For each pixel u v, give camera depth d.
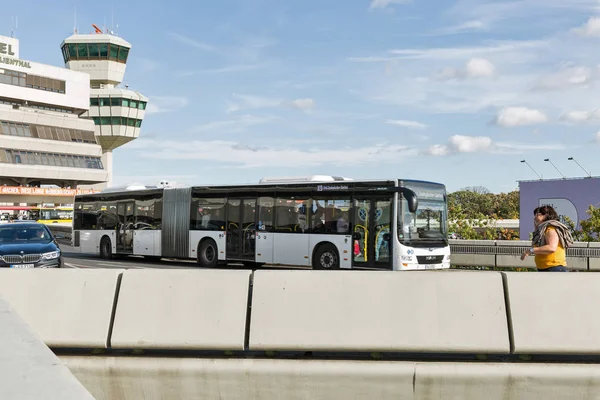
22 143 94.25
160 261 27.78
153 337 6.41
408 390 5.94
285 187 21.25
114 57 121.25
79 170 100.81
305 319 6.32
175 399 6.20
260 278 6.48
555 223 8.18
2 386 3.04
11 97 99.25
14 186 96.25
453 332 6.19
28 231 18.59
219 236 23.05
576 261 20.59
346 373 5.98
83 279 6.75
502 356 6.36
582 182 37.91
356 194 19.36
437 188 19.39
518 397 5.90
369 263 18.86
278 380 6.05
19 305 6.70
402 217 18.39
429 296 6.29
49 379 3.16
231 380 6.11
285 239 21.00
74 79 108.06
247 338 6.38
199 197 24.02
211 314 6.42
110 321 6.57
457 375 5.89
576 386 5.87
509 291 6.25
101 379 6.30
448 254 19.28
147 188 26.48
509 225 53.16
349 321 6.28
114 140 120.69
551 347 6.07
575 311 6.17
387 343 6.20
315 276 6.44
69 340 6.52
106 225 28.09
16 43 102.06
